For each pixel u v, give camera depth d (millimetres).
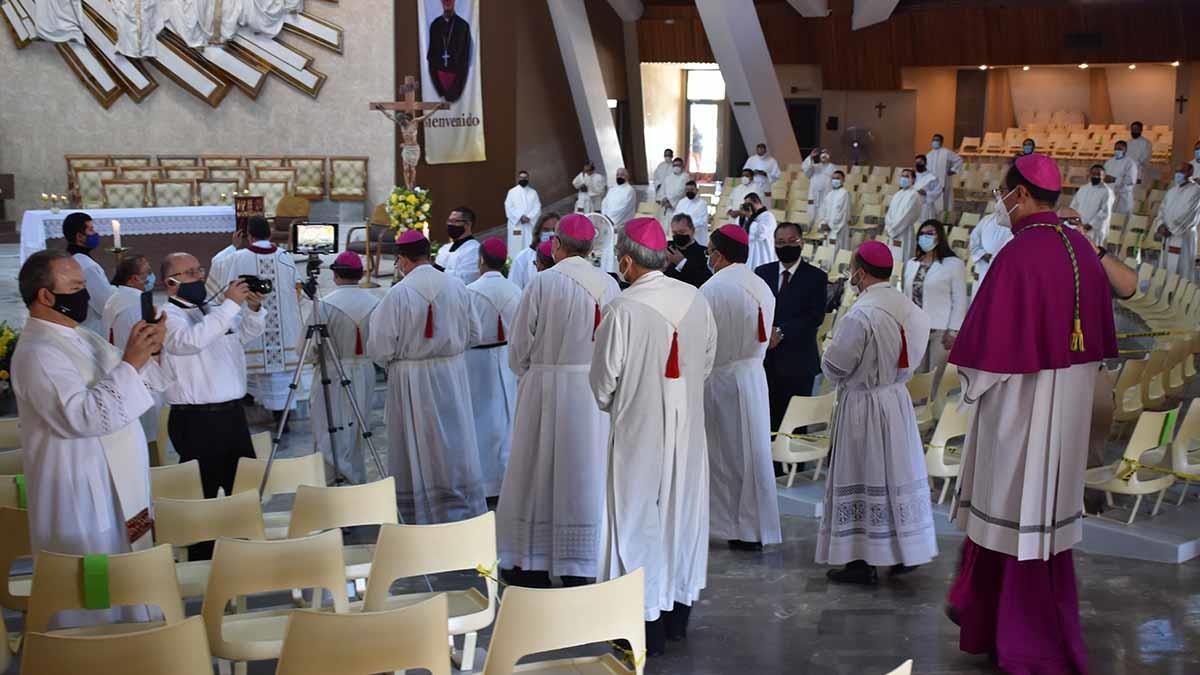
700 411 5430
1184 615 5754
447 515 7430
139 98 19609
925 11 27234
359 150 20516
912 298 10758
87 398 4504
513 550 6207
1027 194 4711
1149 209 21328
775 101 24625
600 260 10938
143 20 19406
